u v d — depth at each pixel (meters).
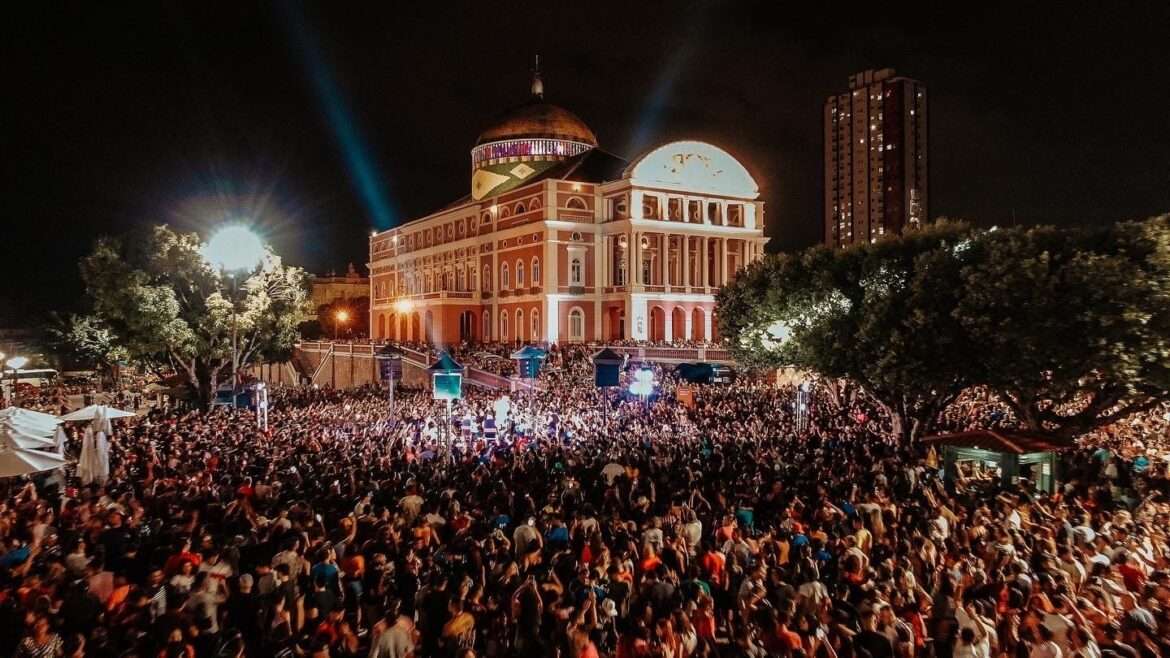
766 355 37.41
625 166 82.25
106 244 46.00
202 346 46.81
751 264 42.88
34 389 68.62
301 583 13.23
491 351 67.25
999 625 11.54
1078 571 13.84
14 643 11.11
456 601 11.39
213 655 10.48
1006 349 25.78
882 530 16.39
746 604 11.99
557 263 80.19
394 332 111.88
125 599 11.87
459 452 27.31
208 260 46.81
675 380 52.50
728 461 24.23
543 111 96.44
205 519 17.42
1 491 22.28
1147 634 11.16
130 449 26.52
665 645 10.24
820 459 24.36
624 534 15.07
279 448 26.41
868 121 180.62
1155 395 25.89
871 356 30.31
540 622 11.60
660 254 79.69
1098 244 26.31
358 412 41.19
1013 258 25.83
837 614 11.76
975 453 23.80
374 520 16.08
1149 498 19.56
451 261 98.75
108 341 58.44
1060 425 27.42
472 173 100.81
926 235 31.50
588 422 34.47
